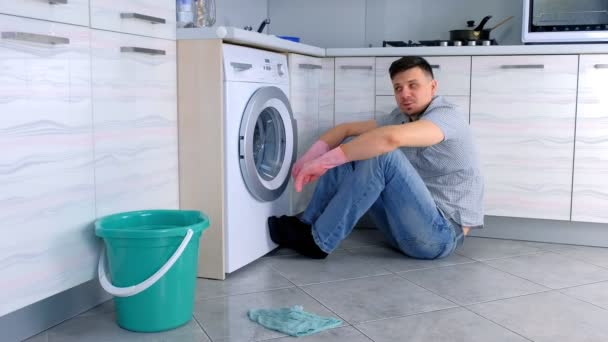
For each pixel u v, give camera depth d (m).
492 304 1.98
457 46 2.85
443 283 2.21
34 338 1.70
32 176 1.60
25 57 1.55
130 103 1.98
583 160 2.73
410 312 1.91
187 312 1.81
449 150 2.34
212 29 2.14
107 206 1.90
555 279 2.27
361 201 2.33
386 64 2.93
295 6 3.62
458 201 2.42
